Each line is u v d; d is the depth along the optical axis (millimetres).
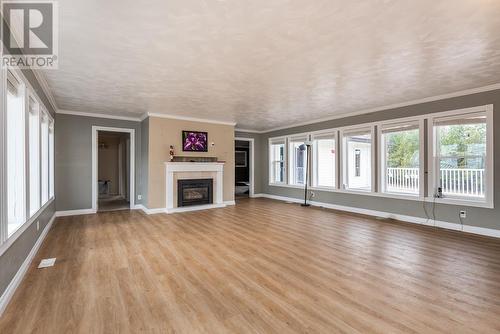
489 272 2744
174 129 6312
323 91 4363
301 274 2715
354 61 3125
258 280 2578
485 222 4160
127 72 3443
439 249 3484
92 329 1807
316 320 1912
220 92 4402
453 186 4586
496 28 2352
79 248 3539
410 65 3246
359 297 2242
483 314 1983
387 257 3197
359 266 2918
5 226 2104
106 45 2670
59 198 5738
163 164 6156
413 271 2777
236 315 1979
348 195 6281
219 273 2742
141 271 2785
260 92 4418
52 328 1815
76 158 5922
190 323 1879
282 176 8555
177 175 6266
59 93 4426
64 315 1972
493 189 4070
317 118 6828
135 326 1841
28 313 1997
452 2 1976
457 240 3889
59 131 5730
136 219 5406
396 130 5297
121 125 6492
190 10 2070
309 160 7293
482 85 4066
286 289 2391
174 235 4188
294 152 8062
